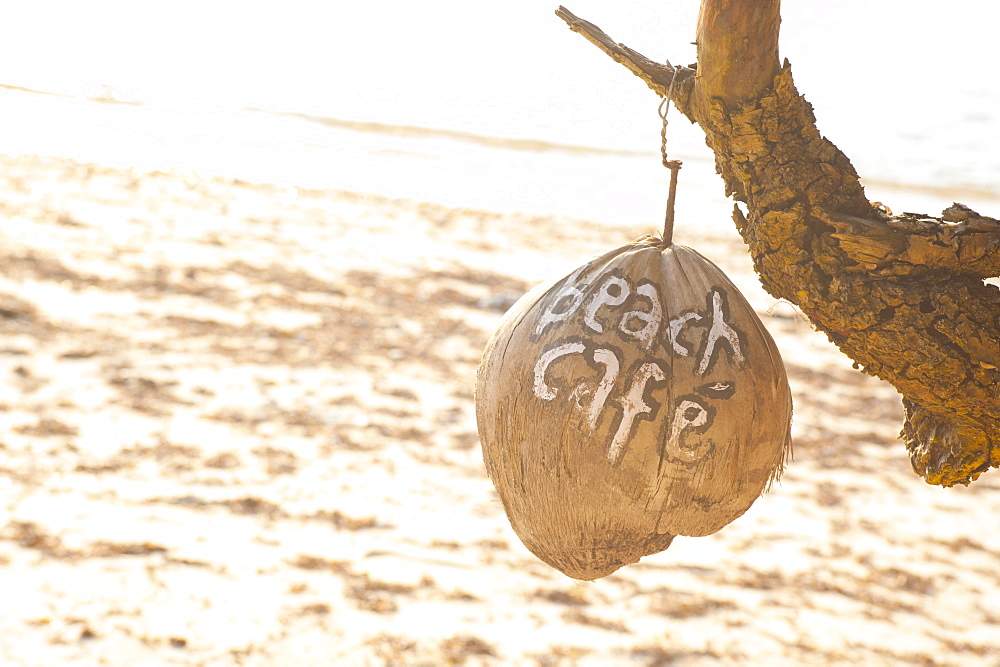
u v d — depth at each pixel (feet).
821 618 18.10
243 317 27.78
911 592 19.40
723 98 5.36
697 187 49.14
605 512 5.55
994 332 5.35
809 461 24.94
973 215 5.31
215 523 18.30
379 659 15.30
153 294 28.25
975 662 17.15
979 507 23.53
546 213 42.57
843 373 30.27
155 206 36.01
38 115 46.29
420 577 17.54
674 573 19.06
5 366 22.94
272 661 14.87
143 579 16.34
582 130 59.16
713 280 5.64
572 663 15.78
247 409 22.82
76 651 14.44
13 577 15.88
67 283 27.94
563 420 5.44
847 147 61.05
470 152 51.24
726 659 16.42
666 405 5.37
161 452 20.42
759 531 21.25
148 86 56.08
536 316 5.67
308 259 33.09
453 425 23.62
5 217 32.19
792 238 5.50
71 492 18.52
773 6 5.12
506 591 17.52
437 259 34.94
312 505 19.35
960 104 80.59
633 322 5.44
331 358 26.16
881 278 5.43
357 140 50.70
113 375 23.32
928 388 5.59
